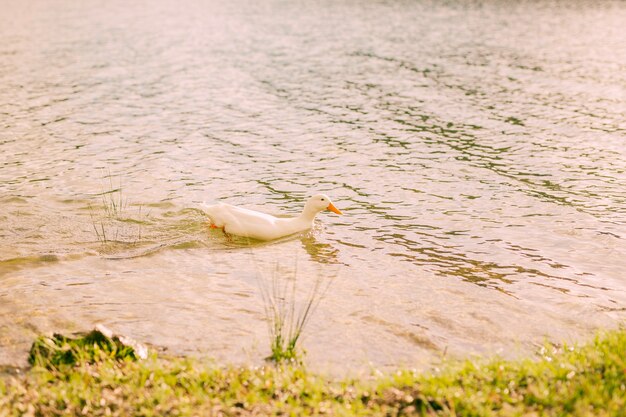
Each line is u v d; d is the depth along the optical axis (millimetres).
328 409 5926
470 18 43594
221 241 10875
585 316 8227
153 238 10875
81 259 9930
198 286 9047
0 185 13438
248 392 6234
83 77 25750
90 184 13641
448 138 17578
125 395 6191
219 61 29391
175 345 7355
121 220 11625
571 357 6582
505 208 12438
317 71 27141
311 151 16359
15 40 34906
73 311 8172
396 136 17766
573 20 42281
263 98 22453
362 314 8227
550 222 11703
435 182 14000
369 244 10812
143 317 8047
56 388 6227
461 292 8938
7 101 21578
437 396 6027
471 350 7332
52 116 19734
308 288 9055
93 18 45250
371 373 6688
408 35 36719
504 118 19703
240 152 16266
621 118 19500
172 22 43125
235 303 8516
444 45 33500
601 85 24156
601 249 10500
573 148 16484
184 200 12781
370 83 24938
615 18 42906
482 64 28578
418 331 7773
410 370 6676
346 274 9578
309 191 13508
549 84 24500
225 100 22156
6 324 7754
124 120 19438
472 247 10648
